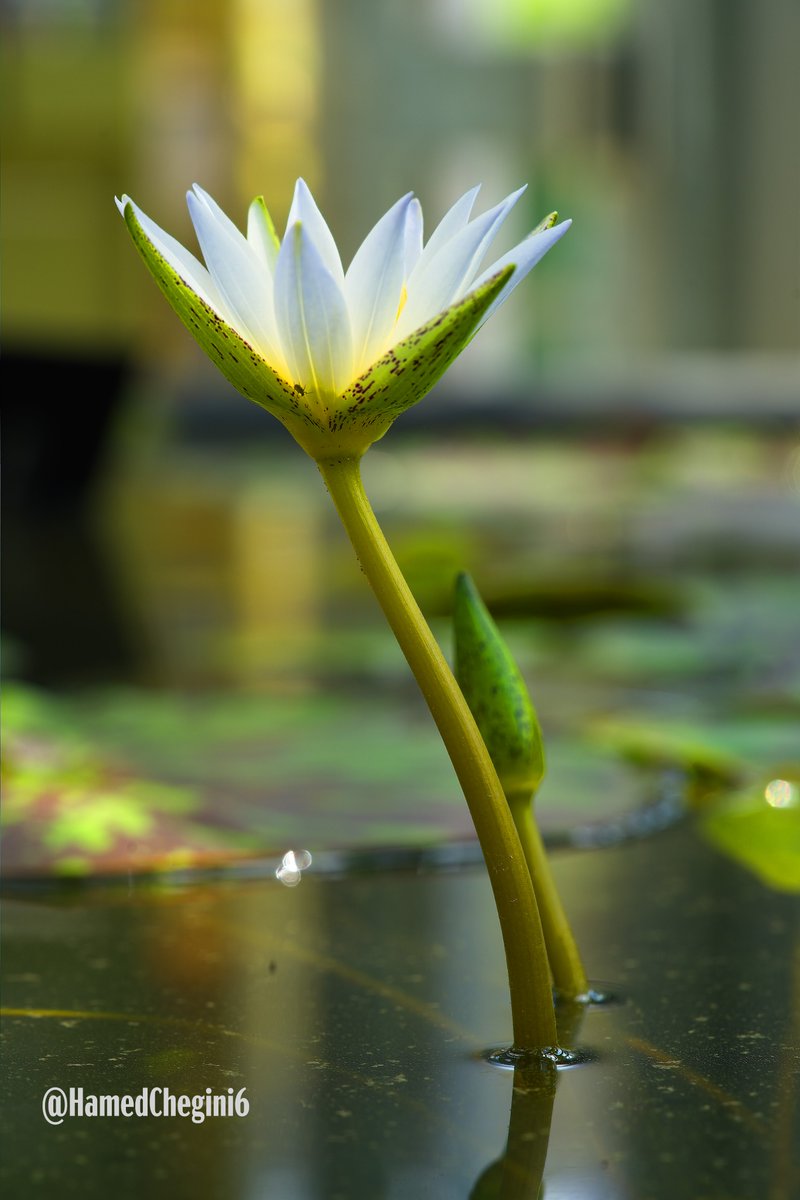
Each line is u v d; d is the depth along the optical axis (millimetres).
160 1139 738
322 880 974
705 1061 786
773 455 6352
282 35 8180
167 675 1689
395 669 1735
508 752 836
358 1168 721
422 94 9211
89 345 3971
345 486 771
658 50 9375
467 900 949
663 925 920
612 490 5082
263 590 2500
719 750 1226
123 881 971
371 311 759
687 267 9453
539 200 9531
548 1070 779
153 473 6062
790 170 9039
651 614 2023
